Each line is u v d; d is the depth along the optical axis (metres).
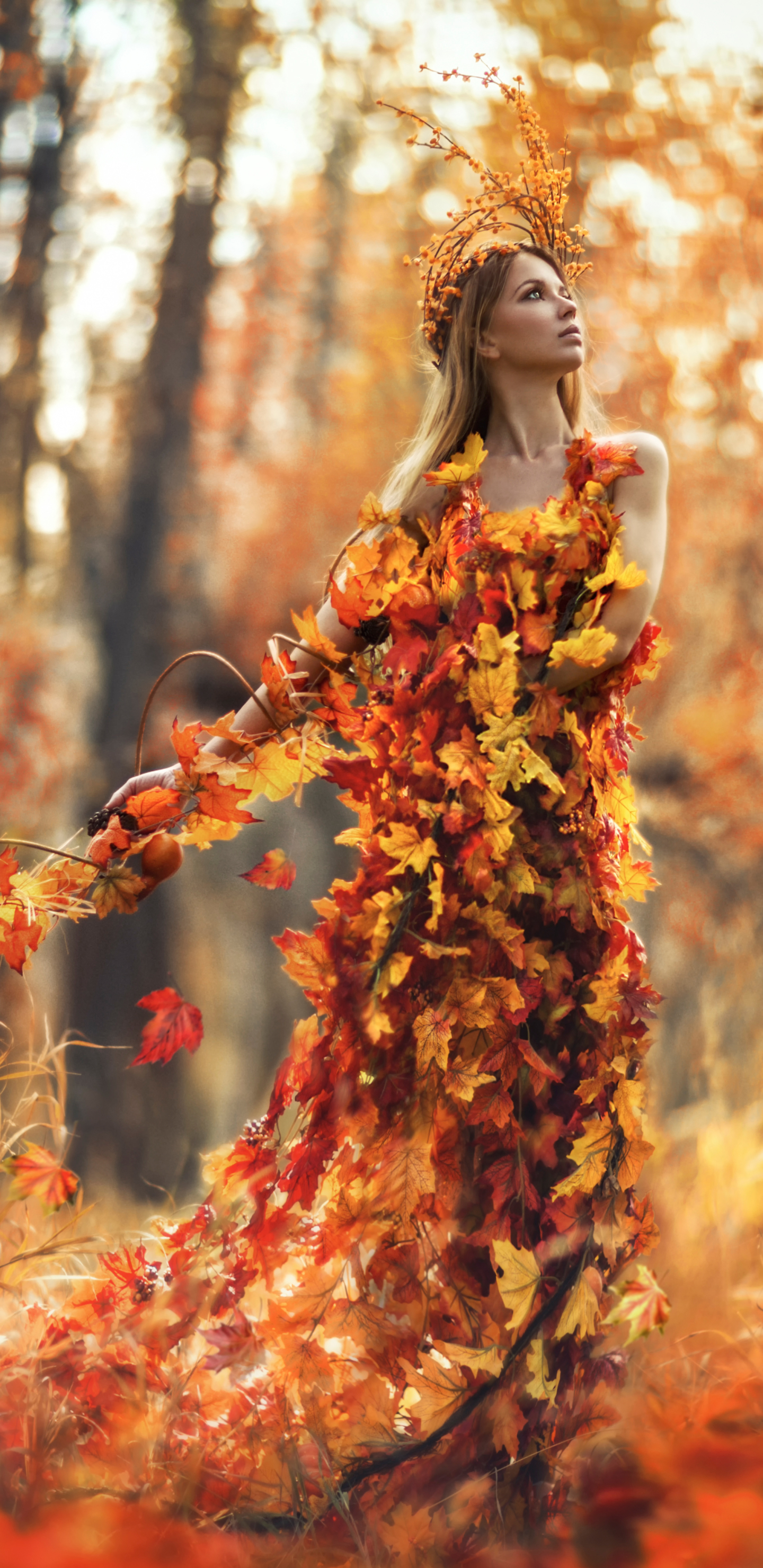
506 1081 6.99
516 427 7.20
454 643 7.06
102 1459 7.01
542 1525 6.89
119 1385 7.08
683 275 19.56
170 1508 6.88
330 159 23.67
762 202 19.39
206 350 25.20
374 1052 7.04
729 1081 10.23
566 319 7.16
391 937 7.00
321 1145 7.07
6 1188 7.71
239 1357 7.02
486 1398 6.93
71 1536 6.75
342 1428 7.01
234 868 23.36
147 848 7.17
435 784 7.05
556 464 7.17
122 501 23.95
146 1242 7.72
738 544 20.11
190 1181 19.36
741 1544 6.64
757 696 20.03
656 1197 8.27
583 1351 7.01
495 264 7.19
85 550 24.31
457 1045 7.02
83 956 22.44
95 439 25.17
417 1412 6.97
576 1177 6.95
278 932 23.41
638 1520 6.78
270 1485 6.96
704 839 19.83
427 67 7.33
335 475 23.28
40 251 22.61
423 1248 7.05
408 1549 6.82
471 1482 6.89
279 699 7.18
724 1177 8.70
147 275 24.28
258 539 23.08
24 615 20.08
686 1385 7.30
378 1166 7.02
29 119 21.94
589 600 7.02
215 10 22.19
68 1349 7.11
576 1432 7.00
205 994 22.64
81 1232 7.99
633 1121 7.03
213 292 24.83
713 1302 7.68
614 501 7.08
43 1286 7.50
